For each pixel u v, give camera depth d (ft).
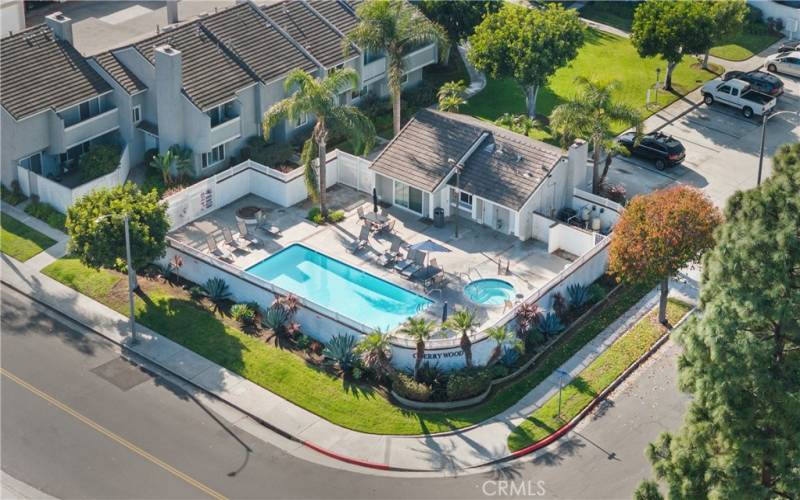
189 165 237.86
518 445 169.99
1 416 176.65
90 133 237.04
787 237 131.95
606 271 209.56
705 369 134.31
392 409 177.88
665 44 262.67
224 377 185.26
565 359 188.14
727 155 247.91
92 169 232.12
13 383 184.03
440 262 213.25
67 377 185.68
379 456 168.76
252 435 173.47
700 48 265.13
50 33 238.89
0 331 196.34
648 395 180.24
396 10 240.12
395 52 242.78
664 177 239.91
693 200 188.34
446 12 275.39
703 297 140.87
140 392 182.39
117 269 212.64
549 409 176.86
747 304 131.23
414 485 163.43
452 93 249.96
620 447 169.58
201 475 165.37
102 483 163.84
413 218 227.81
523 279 207.51
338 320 189.47
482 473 165.37
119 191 201.46
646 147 242.78
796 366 132.87
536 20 254.27
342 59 254.06
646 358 188.75
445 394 179.52
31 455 169.07
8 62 232.32
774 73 281.74
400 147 230.89
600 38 298.15
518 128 248.32
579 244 213.46
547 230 217.97
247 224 225.76
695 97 270.67
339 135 252.01
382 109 264.52
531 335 190.80
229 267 202.08
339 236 221.66
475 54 258.57
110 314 200.64
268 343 192.85
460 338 182.60
